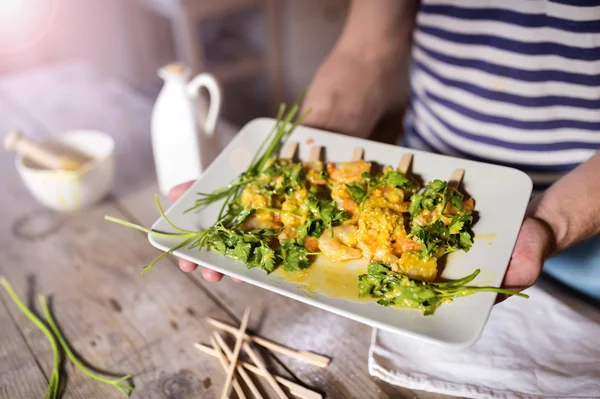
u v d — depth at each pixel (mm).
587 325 644
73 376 641
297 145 738
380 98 893
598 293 765
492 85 758
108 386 626
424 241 580
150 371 639
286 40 2027
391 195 639
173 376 631
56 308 728
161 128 858
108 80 1369
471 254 583
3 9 2320
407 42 911
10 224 886
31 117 1201
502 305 675
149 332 686
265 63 2027
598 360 607
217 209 675
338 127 834
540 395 577
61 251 824
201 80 869
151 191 944
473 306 522
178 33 1817
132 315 709
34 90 1324
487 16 733
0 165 1049
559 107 736
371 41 881
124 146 1074
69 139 945
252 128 764
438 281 571
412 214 626
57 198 870
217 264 595
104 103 1249
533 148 771
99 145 942
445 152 856
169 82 854
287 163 712
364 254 599
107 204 919
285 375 625
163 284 750
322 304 544
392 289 545
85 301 735
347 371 624
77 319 711
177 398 608
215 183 703
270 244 633
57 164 875
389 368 605
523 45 714
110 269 784
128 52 2262
